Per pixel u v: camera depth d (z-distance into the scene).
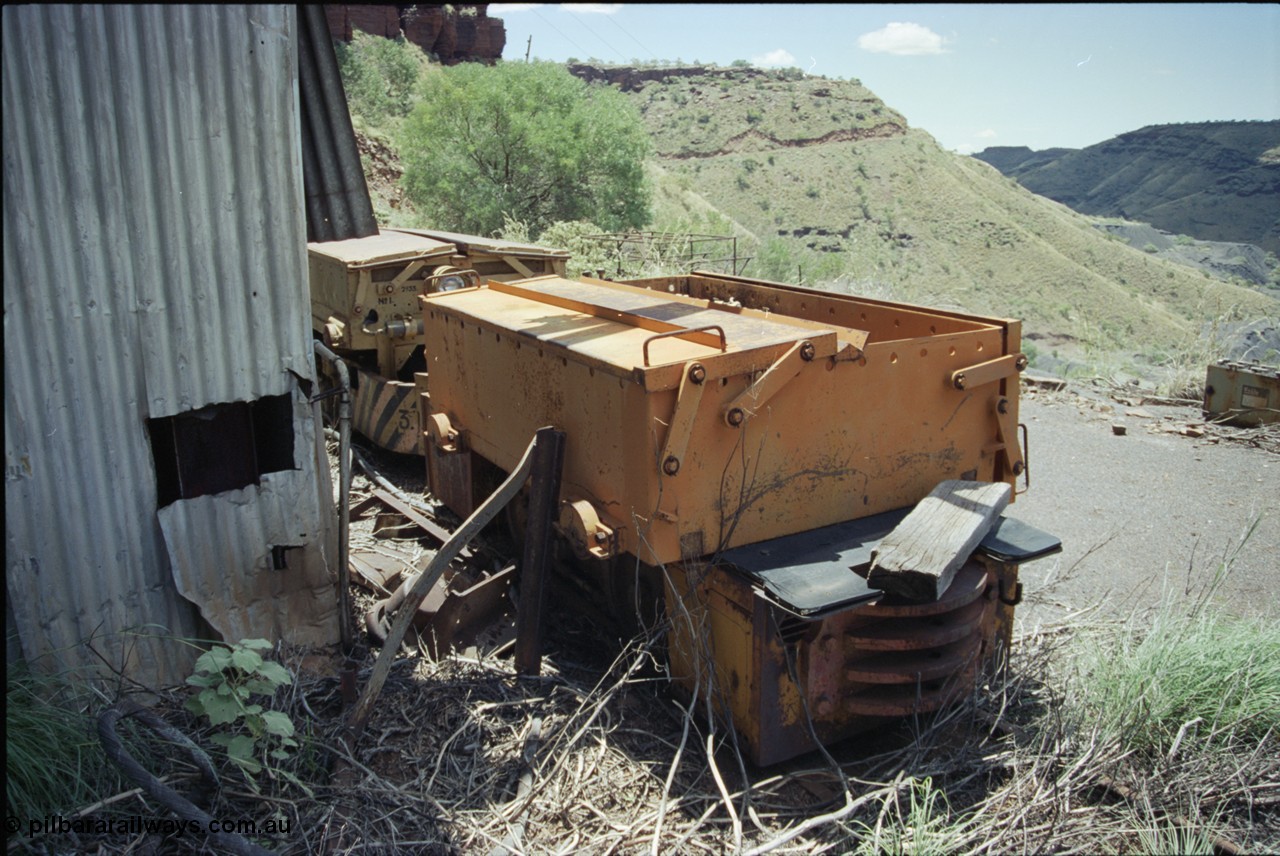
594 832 3.44
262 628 4.34
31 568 3.69
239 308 4.01
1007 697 4.15
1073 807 3.57
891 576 3.45
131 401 3.83
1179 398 10.81
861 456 4.14
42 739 3.26
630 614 4.59
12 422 3.56
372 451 8.05
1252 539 6.66
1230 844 3.34
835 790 3.72
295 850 3.24
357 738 3.77
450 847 3.29
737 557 3.76
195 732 3.72
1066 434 9.41
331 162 5.25
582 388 4.07
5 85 3.35
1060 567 6.22
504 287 5.92
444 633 4.45
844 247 95.56
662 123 118.56
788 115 120.12
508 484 3.97
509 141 23.92
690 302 5.09
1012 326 4.39
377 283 7.52
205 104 3.76
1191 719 3.91
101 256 3.65
